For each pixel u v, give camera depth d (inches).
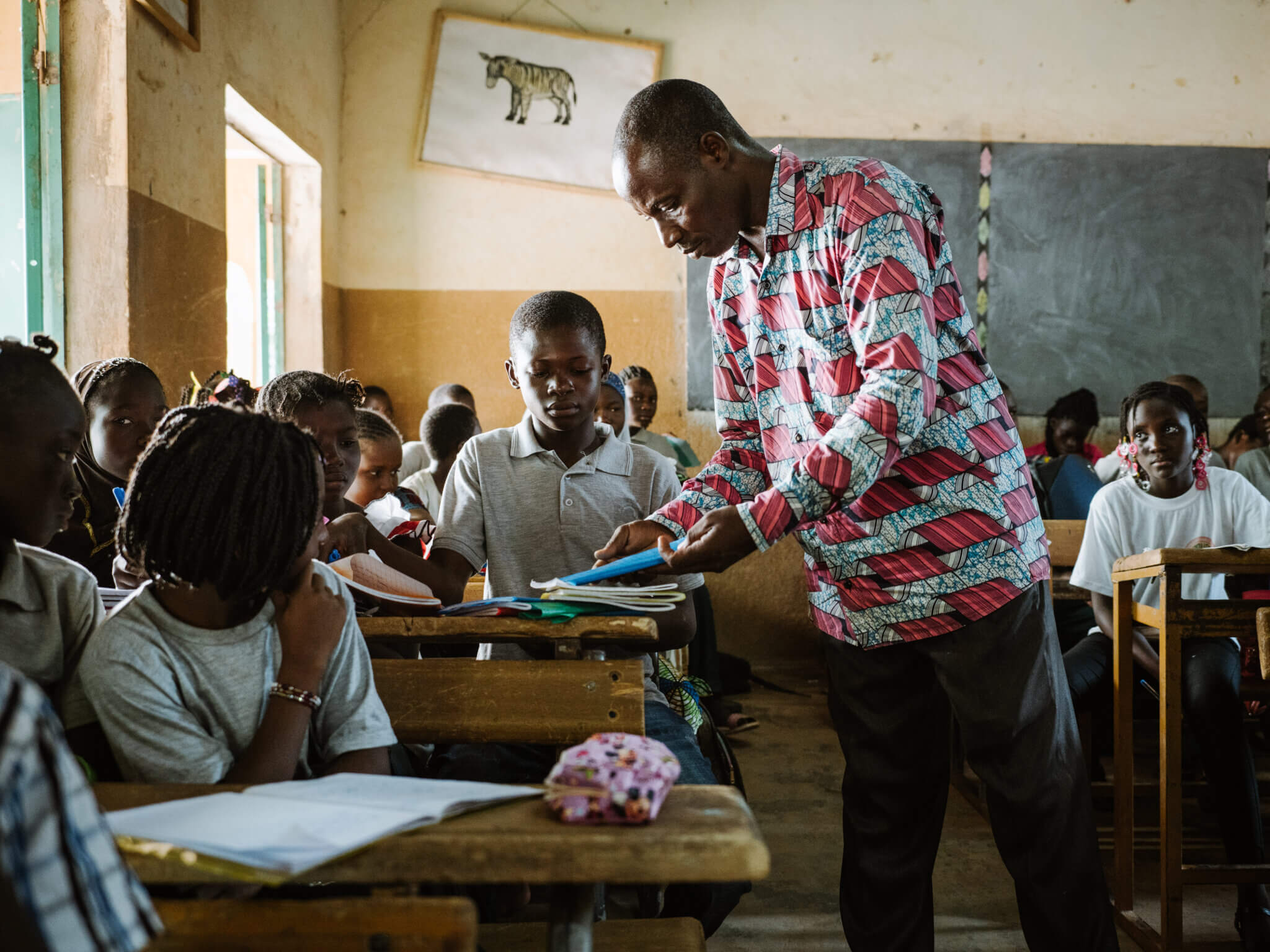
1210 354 204.5
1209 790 108.3
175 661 41.4
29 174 113.0
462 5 201.3
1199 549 77.0
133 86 116.1
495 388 204.5
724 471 68.7
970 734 60.2
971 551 58.9
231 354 193.0
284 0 169.3
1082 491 157.5
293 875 26.6
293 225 189.5
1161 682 78.7
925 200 58.9
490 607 56.2
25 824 19.4
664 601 55.4
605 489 75.9
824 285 58.9
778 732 156.8
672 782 32.2
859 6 205.2
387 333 203.6
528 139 202.7
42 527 44.9
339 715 45.3
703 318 205.6
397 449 107.6
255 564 40.1
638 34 203.5
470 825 30.1
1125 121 205.2
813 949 80.4
